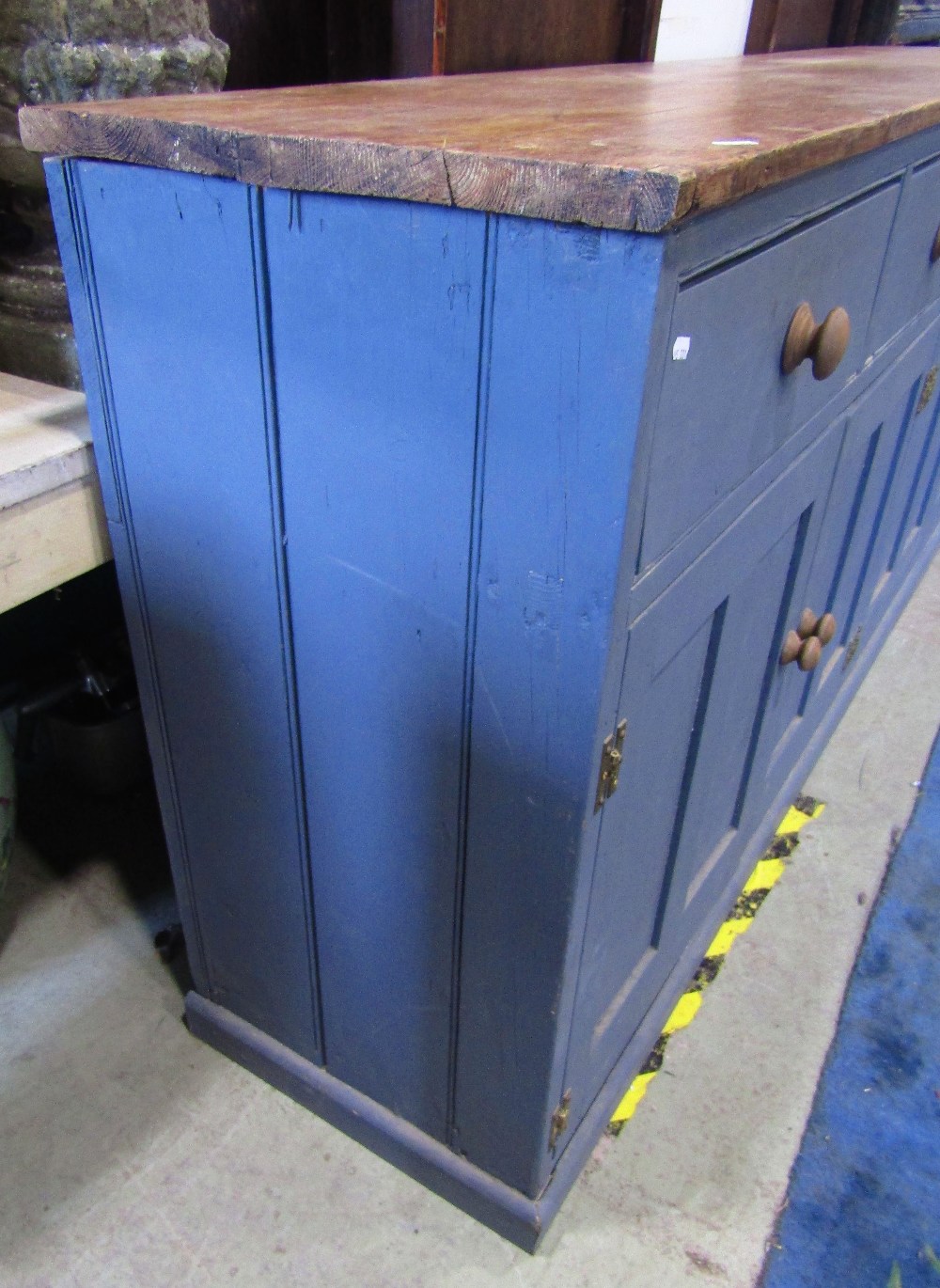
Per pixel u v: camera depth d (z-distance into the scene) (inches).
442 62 49.8
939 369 58.5
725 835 49.3
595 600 24.3
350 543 28.1
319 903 37.4
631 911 37.9
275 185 23.5
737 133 24.7
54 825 56.7
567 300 21.0
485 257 21.6
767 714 46.2
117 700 55.8
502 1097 36.1
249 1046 43.8
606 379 21.5
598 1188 40.7
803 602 45.2
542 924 31.0
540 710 27.0
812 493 39.9
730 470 29.5
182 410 29.2
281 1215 39.5
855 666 67.4
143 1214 39.3
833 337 29.4
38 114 26.6
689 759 37.9
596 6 60.2
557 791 28.0
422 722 29.9
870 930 53.1
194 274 26.5
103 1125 42.4
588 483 22.9
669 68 51.9
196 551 31.8
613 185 19.1
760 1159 42.0
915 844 58.7
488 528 25.1
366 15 50.1
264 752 35.0
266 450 28.2
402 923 35.0
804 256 29.0
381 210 22.5
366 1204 40.1
